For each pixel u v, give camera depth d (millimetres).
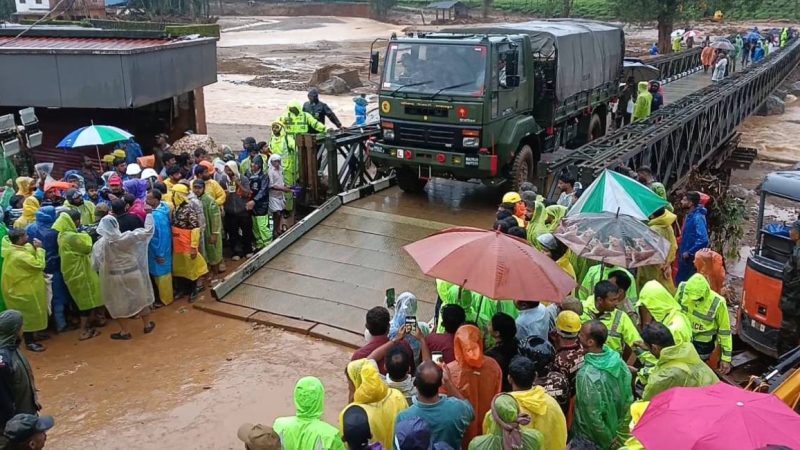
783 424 3371
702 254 7113
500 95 11008
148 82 13672
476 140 10742
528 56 12023
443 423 4188
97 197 9508
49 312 8094
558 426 4273
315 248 10172
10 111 15211
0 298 7816
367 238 10461
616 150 10281
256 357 7738
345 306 8656
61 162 14727
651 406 3783
